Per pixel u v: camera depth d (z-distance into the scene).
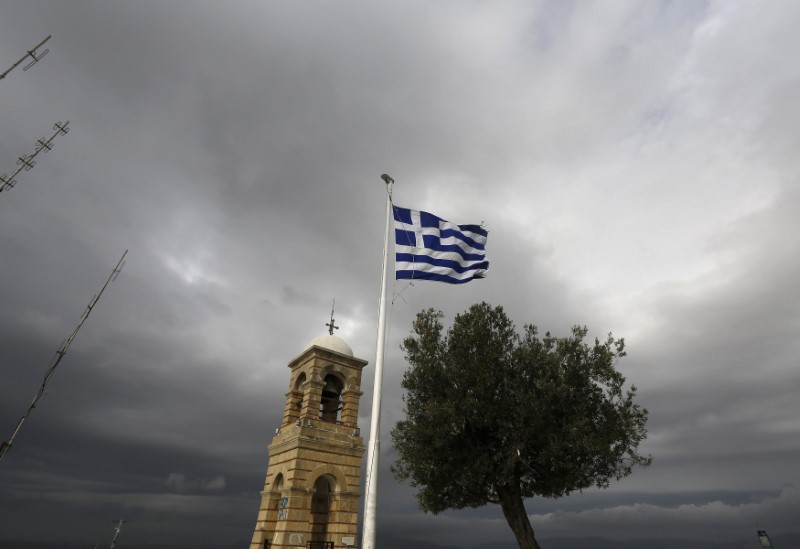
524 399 18.45
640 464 18.59
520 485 20.48
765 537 24.86
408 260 19.44
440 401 20.12
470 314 21.58
